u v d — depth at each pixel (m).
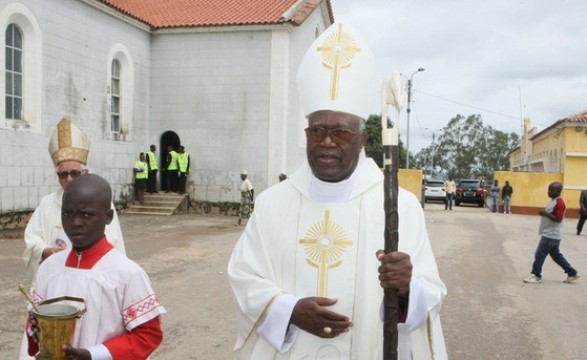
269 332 2.31
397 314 2.09
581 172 23.95
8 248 10.84
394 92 2.11
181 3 21.12
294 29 19.61
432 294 2.26
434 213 24.05
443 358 2.40
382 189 2.55
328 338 2.31
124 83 18.67
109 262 2.40
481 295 8.04
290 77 19.56
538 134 31.72
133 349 2.32
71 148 3.55
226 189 19.59
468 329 6.31
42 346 2.12
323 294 2.38
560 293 8.23
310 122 2.45
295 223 2.50
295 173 2.67
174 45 19.83
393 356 2.04
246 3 20.52
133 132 19.17
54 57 15.04
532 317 6.85
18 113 14.11
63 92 15.45
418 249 2.39
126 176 18.78
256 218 2.58
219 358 5.17
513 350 5.61
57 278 2.39
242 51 19.31
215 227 15.55
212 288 7.89
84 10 16.25
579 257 12.00
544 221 8.94
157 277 8.60
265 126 19.23
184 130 19.92
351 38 2.51
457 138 72.31
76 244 2.38
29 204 14.09
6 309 6.51
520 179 24.83
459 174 71.81
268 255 2.49
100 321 2.34
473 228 17.48
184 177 19.56
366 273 2.35
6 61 13.63
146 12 20.80
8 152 13.41
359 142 2.46
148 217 17.78
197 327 6.07
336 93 2.38
